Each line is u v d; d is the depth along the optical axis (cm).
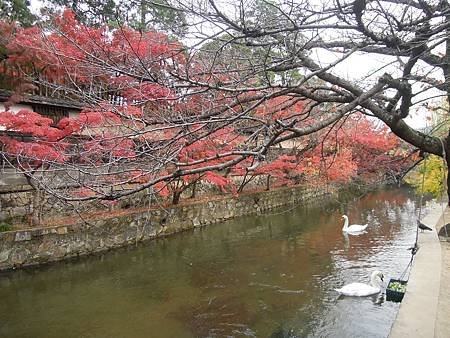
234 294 869
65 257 1134
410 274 641
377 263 1072
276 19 273
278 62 288
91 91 301
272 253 1217
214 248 1292
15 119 885
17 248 1046
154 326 717
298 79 368
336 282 928
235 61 344
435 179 1383
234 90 261
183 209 1561
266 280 958
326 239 1398
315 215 1927
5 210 1165
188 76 258
